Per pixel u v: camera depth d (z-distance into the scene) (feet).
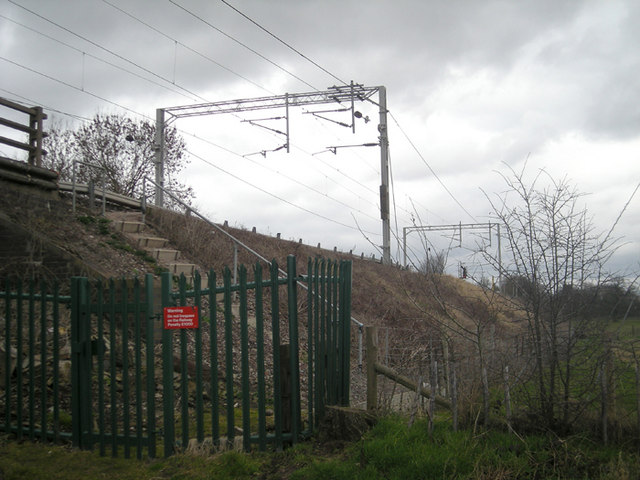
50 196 34.99
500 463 13.35
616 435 14.83
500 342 18.07
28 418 18.34
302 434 16.72
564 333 15.55
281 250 63.21
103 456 16.06
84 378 16.76
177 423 19.06
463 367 18.25
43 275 26.91
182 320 16.19
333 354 18.29
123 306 16.44
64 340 22.38
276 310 16.75
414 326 43.45
